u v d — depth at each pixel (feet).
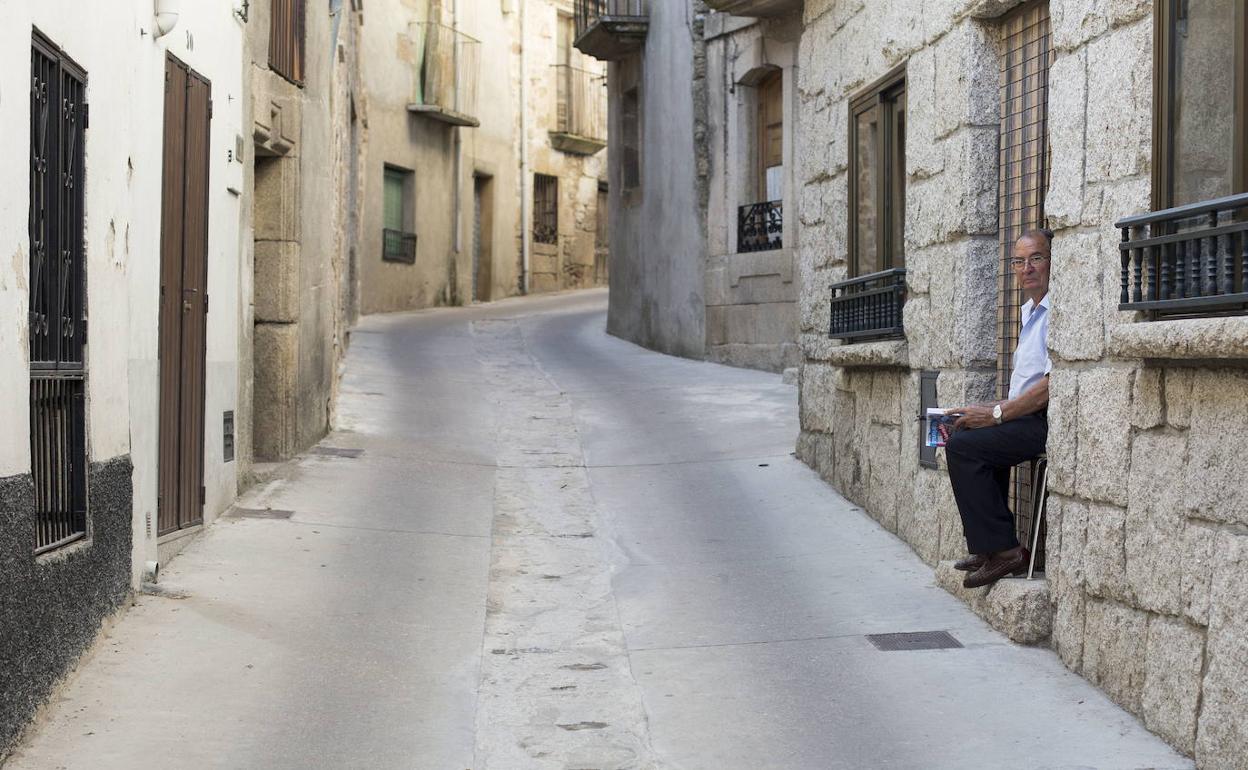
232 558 25.53
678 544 29.07
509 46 117.70
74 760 15.60
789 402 47.52
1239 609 14.35
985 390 24.04
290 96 35.58
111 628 20.34
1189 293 15.39
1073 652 18.94
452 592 24.64
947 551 24.54
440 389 52.39
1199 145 15.57
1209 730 14.93
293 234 35.94
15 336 15.78
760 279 60.85
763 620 22.71
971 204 23.98
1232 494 14.66
